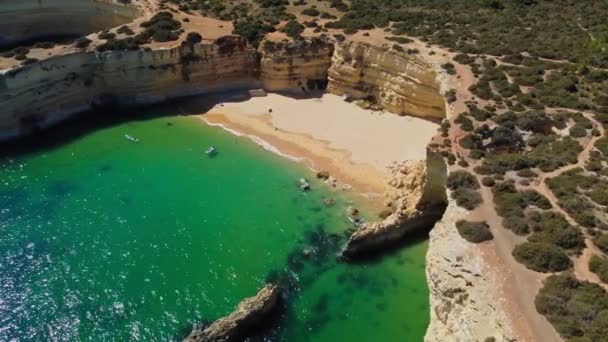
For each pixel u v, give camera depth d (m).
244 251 50.72
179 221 54.00
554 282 34.09
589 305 31.98
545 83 60.06
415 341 42.03
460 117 54.38
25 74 63.94
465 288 36.41
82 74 69.00
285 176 60.75
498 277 35.38
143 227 53.12
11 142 64.31
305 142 66.12
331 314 44.59
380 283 47.62
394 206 55.16
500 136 51.56
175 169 61.41
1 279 46.84
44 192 57.38
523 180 44.69
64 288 46.25
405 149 64.31
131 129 68.19
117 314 44.03
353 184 59.50
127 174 60.44
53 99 67.19
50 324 42.97
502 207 41.50
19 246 50.41
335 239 52.22
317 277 48.16
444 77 62.62
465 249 37.97
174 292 46.19
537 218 39.81
